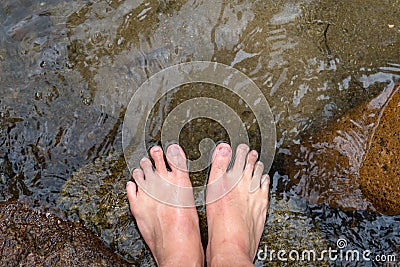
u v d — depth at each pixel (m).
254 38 0.73
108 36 0.73
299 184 0.70
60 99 0.71
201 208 0.70
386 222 0.67
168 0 0.74
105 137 0.71
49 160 0.70
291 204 0.70
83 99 0.71
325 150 0.69
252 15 0.73
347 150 0.68
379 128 0.67
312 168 0.69
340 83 0.72
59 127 0.70
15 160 0.69
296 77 0.72
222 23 0.73
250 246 0.66
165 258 0.65
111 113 0.71
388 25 0.73
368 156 0.67
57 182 0.69
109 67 0.72
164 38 0.73
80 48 0.73
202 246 0.69
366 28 0.73
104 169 0.70
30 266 0.61
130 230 0.68
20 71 0.72
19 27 0.73
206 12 0.73
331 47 0.73
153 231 0.68
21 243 0.63
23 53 0.72
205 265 0.68
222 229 0.67
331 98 0.71
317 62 0.72
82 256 0.63
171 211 0.68
